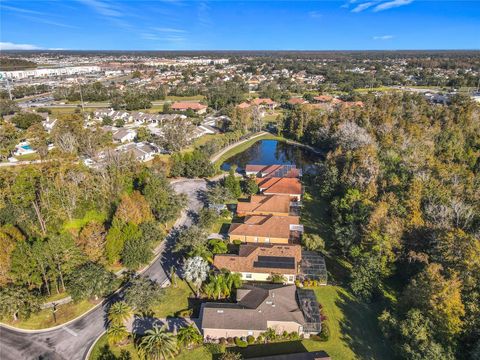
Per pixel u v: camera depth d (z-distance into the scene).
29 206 71.88
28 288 52.75
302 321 47.22
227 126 166.25
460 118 126.69
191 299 53.91
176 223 77.50
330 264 63.53
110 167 85.31
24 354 44.28
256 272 57.41
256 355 44.12
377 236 56.88
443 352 38.25
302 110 153.50
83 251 58.59
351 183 80.44
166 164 101.81
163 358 42.44
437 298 41.59
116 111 188.38
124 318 47.09
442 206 61.28
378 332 47.66
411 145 99.25
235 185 88.56
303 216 81.06
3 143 117.00
